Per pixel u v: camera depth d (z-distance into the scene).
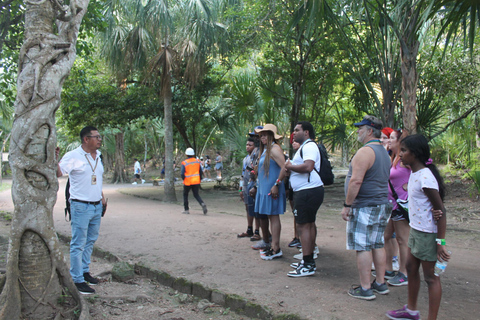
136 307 3.57
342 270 4.36
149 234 6.40
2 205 11.49
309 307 3.27
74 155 3.70
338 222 7.73
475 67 10.49
